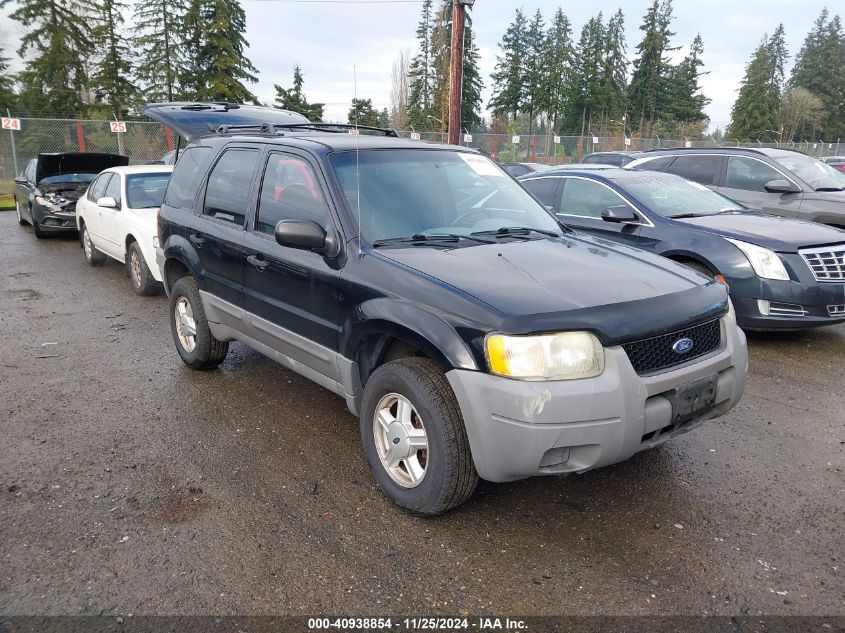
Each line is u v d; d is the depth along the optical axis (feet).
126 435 13.92
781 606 8.64
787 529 10.48
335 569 9.38
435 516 10.71
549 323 9.15
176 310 18.01
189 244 16.43
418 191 13.08
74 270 33.65
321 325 12.14
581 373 9.15
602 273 10.92
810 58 271.69
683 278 11.28
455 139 52.08
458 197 13.58
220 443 13.56
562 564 9.54
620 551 9.87
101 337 21.50
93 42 140.56
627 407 9.30
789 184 27.58
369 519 10.70
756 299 19.60
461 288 9.96
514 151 101.35
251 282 14.14
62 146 76.02
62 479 11.98
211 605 8.61
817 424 14.65
